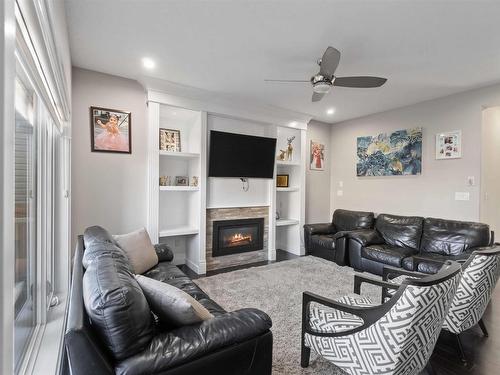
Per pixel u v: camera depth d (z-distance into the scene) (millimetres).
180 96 3633
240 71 3129
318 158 5402
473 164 3619
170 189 3639
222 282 3348
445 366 1860
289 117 4707
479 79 3283
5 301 527
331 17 2121
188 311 1226
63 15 1853
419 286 1271
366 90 3660
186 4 1995
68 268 2605
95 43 2551
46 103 1727
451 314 1938
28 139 1682
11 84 545
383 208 4668
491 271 1921
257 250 4453
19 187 1526
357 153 5070
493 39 2398
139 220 3504
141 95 3492
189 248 4086
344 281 3396
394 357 1362
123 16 2137
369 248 3672
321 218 5500
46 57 1224
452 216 3820
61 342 1793
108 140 3289
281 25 2234
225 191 4148
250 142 4219
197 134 3885
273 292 3035
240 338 1229
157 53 2738
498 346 2098
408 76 3205
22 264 1590
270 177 4531
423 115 4137
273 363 1856
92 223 3219
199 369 1114
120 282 1120
